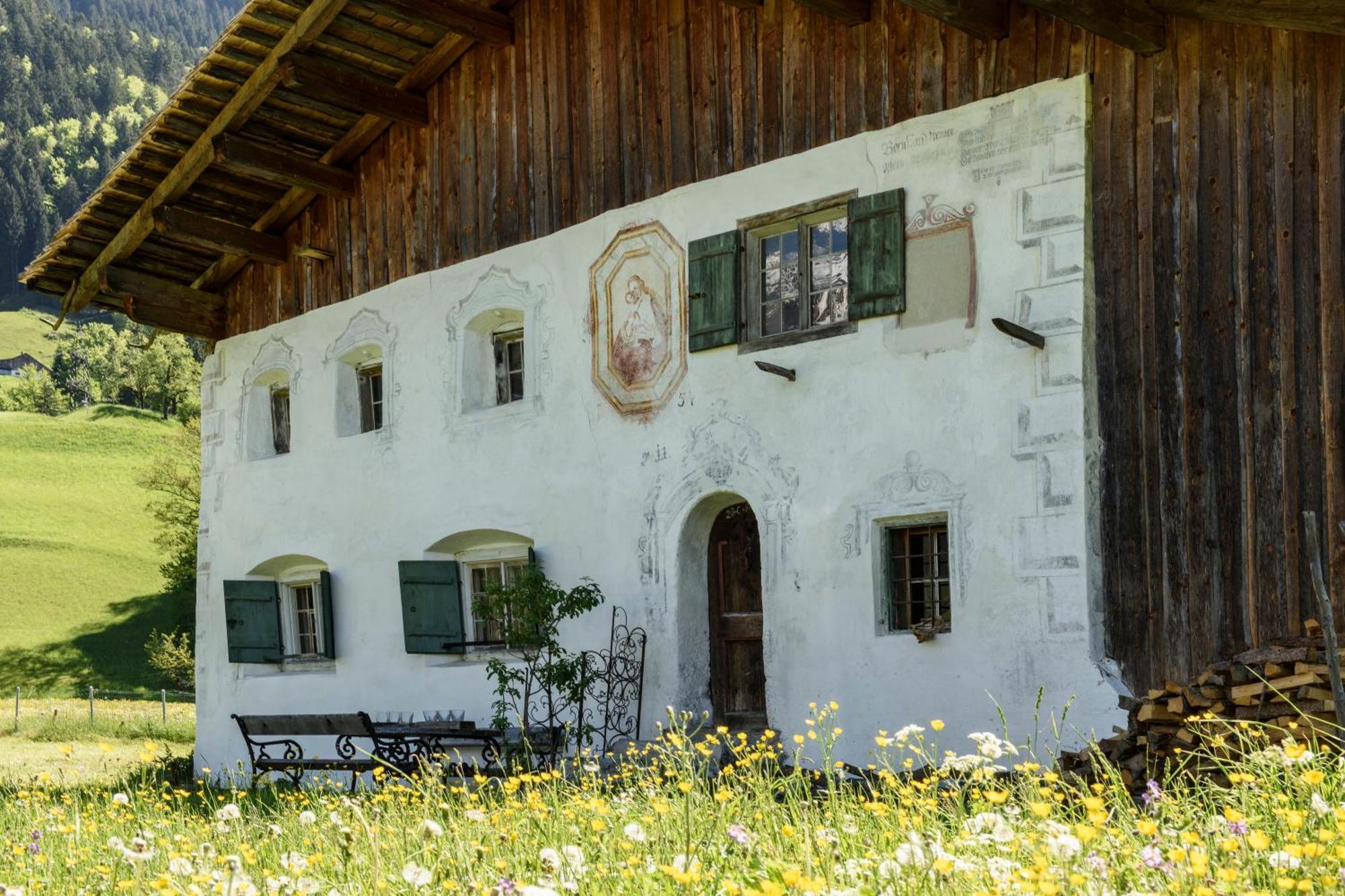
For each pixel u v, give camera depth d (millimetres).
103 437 69812
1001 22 9484
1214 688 7863
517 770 7090
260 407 15539
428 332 13555
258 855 5797
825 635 10125
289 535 14766
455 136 13523
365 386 14641
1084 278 9008
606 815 5375
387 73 13789
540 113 12742
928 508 9633
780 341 10648
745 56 11117
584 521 11914
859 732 9859
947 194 9734
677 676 11070
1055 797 5109
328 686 14141
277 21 12484
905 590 9945
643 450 11516
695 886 4059
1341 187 7965
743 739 6539
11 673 43281
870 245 10094
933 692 9477
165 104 13250
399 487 13641
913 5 9094
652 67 11805
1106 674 8672
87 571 52188
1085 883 3658
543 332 12461
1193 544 8414
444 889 4441
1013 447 9234
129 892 4723
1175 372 8594
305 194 14820
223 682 15422
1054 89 9242
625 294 11797
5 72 159375
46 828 6871
